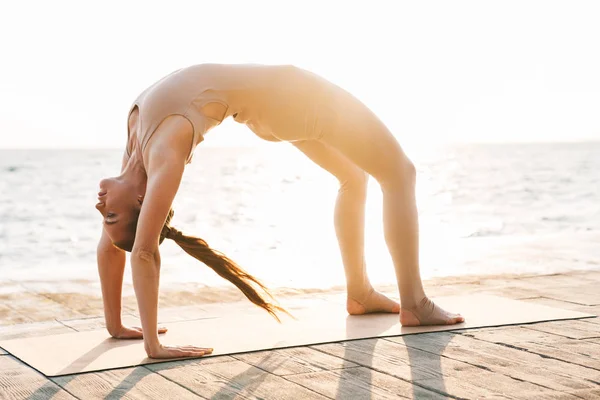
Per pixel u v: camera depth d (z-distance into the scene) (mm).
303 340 3152
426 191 24781
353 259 3785
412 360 2775
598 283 4750
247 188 28328
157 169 2838
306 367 2686
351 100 3428
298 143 3703
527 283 4785
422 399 2250
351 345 3070
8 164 54531
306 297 4441
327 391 2354
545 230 12516
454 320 3459
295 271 5574
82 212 18562
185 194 24500
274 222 14406
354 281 3809
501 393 2307
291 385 2434
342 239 3783
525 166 43344
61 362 2807
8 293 4508
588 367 2637
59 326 3609
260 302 3197
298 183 32375
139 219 2838
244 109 3189
